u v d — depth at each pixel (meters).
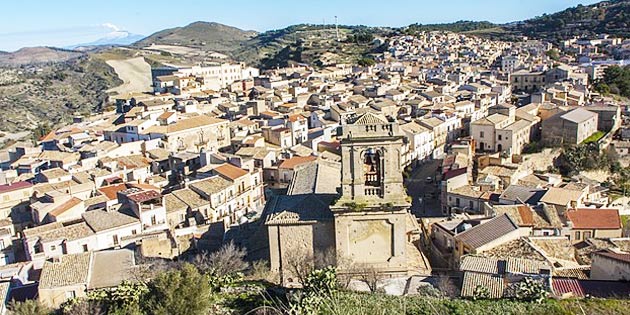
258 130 138.88
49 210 85.94
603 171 110.88
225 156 105.94
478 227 57.06
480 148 122.81
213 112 170.00
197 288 34.22
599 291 36.91
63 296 51.19
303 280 40.12
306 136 128.38
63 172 104.12
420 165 121.69
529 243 53.91
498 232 55.09
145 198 77.69
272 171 101.62
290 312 30.83
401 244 44.31
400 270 44.38
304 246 46.03
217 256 50.25
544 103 147.75
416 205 97.62
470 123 127.00
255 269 46.34
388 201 43.62
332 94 174.12
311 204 47.41
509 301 33.88
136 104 179.75
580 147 115.31
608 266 42.12
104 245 72.44
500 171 99.25
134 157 115.44
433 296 35.72
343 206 43.62
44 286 51.38
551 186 85.75
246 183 94.62
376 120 43.19
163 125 137.75
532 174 102.25
